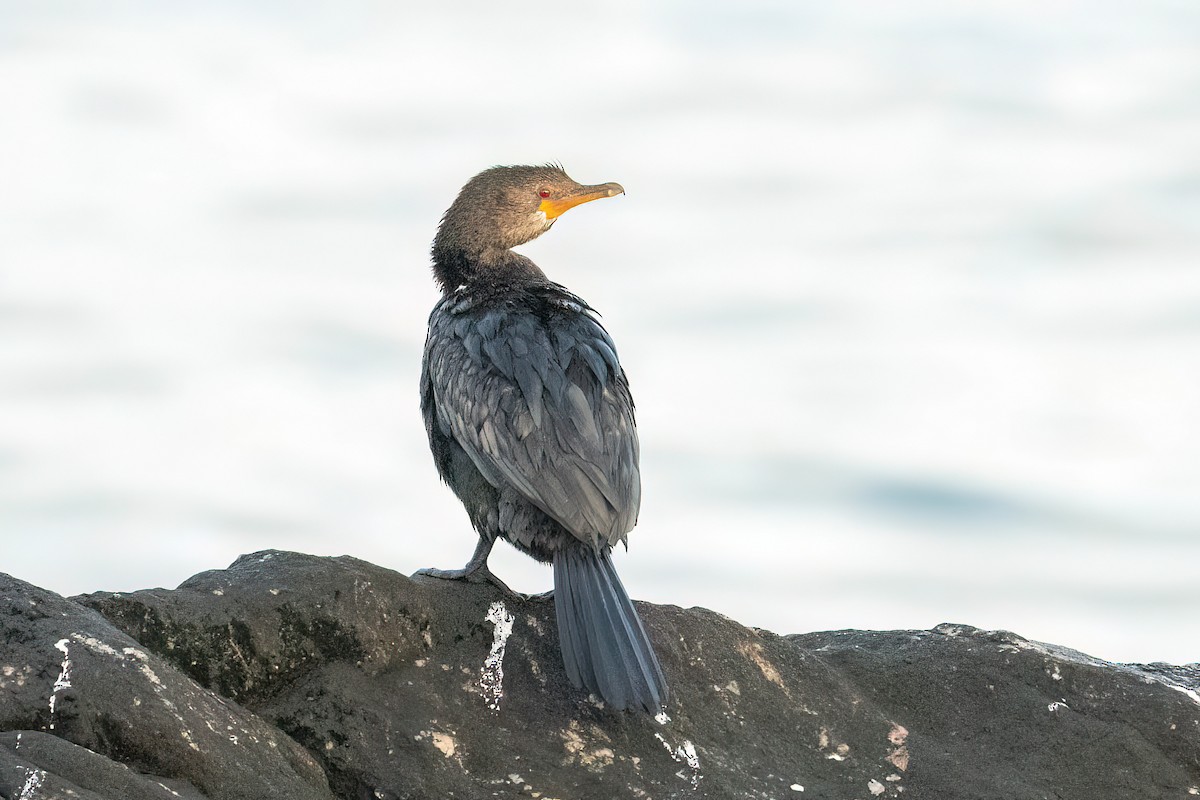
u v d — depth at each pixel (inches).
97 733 342.3
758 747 426.0
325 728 397.4
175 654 399.5
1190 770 436.8
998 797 413.4
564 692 427.2
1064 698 455.2
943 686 462.9
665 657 444.1
